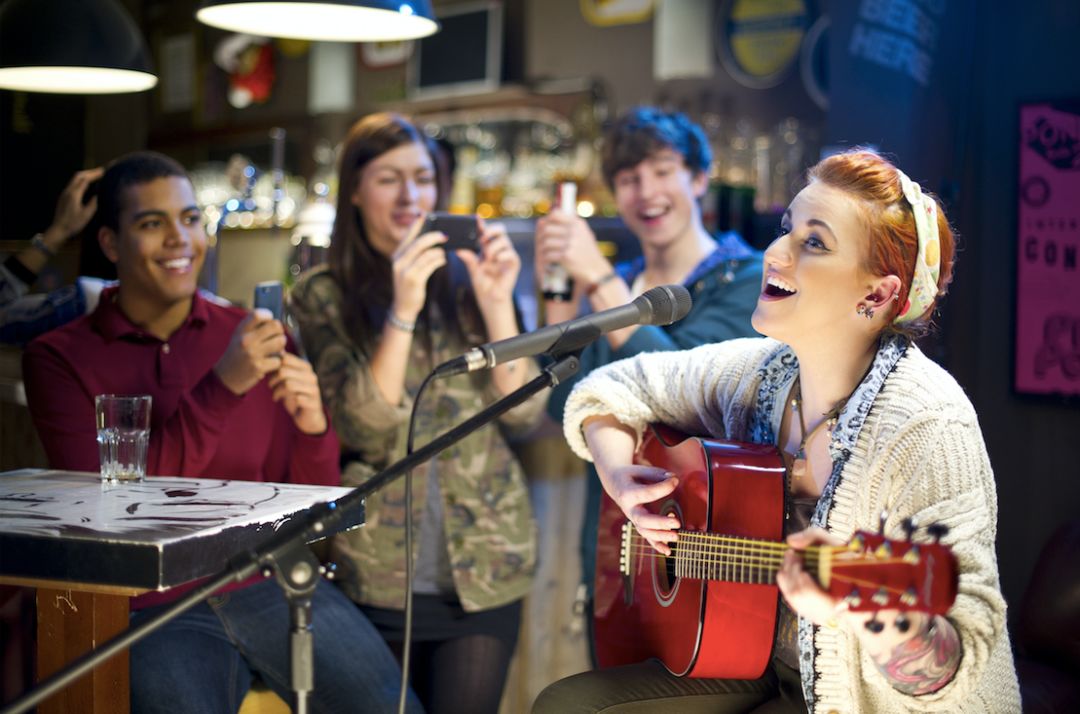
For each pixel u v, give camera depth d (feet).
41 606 6.50
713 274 9.47
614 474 6.79
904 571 4.40
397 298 8.75
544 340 5.59
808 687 5.75
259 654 7.69
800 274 5.82
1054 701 7.46
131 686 7.12
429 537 8.85
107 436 7.34
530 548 9.07
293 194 17.20
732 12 14.06
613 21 15.17
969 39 9.83
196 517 6.26
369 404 8.81
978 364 10.14
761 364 6.73
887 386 5.76
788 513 6.24
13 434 11.50
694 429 7.16
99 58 9.41
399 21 8.90
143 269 8.61
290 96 18.97
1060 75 9.71
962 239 10.07
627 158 9.97
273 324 8.09
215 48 19.88
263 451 8.74
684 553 6.23
